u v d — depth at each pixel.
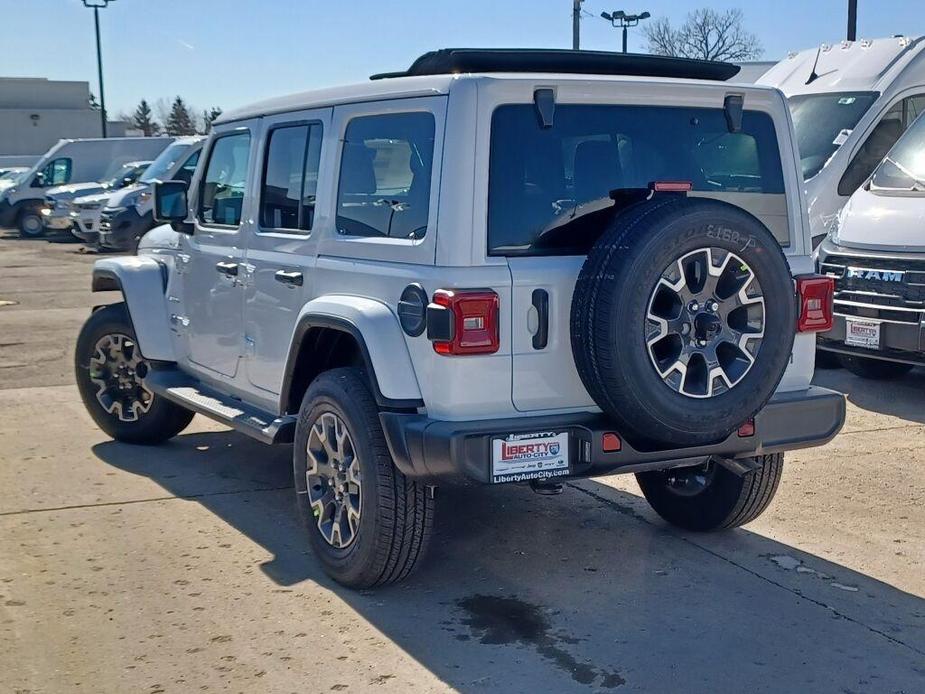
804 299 4.81
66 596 4.72
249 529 5.60
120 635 4.34
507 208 4.30
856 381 9.33
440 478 4.23
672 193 4.31
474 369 4.20
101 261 7.20
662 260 4.04
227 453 7.09
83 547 5.32
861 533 5.56
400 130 4.57
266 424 5.46
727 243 4.16
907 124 10.97
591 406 4.43
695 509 5.52
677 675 4.03
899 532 5.57
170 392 6.42
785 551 5.31
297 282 5.16
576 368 4.26
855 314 8.23
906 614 4.58
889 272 7.96
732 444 4.52
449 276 4.21
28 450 7.13
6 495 6.14
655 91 4.62
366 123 4.80
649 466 4.41
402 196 4.53
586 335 4.10
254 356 5.68
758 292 4.29
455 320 4.13
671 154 4.70
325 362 5.16
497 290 4.21
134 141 29.69
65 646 4.24
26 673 4.02
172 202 6.27
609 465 4.29
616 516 5.85
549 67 4.74
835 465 6.76
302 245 5.19
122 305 7.17
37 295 15.85
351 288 4.75
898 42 11.36
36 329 12.45
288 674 4.02
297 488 4.97
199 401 6.12
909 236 8.00
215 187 6.22
